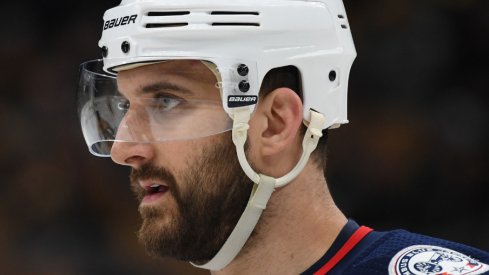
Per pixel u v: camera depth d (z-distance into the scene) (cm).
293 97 568
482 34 2000
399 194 1942
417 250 561
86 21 2036
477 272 534
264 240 570
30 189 1934
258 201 559
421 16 2009
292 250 573
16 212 1923
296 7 572
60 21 2034
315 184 584
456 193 1944
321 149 589
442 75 1998
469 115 1977
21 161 1948
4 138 1953
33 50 2012
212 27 550
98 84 592
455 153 1964
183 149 557
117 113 587
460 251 568
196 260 570
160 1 558
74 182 1939
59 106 1977
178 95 559
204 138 555
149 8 559
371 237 582
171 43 552
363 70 1998
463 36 2009
